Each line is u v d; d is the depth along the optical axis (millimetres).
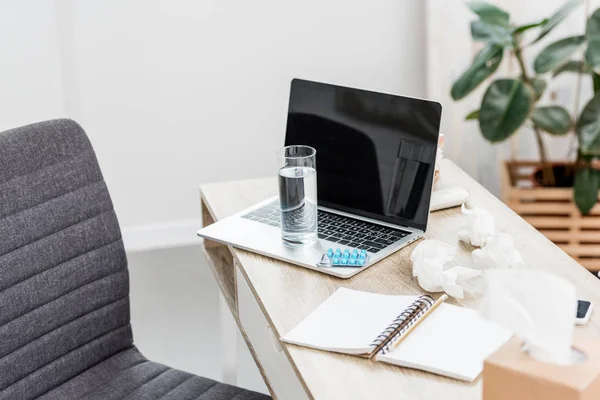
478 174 2486
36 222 1419
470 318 1184
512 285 870
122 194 2385
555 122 2229
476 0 2332
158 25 2264
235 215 1607
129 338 1601
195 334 2477
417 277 1334
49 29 2160
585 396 839
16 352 1396
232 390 1501
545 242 1476
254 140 2432
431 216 1586
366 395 1043
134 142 2348
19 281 1393
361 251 1404
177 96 2336
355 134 1575
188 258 2428
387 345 1127
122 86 2293
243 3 2293
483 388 909
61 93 2225
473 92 2391
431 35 2348
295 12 2330
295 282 1342
